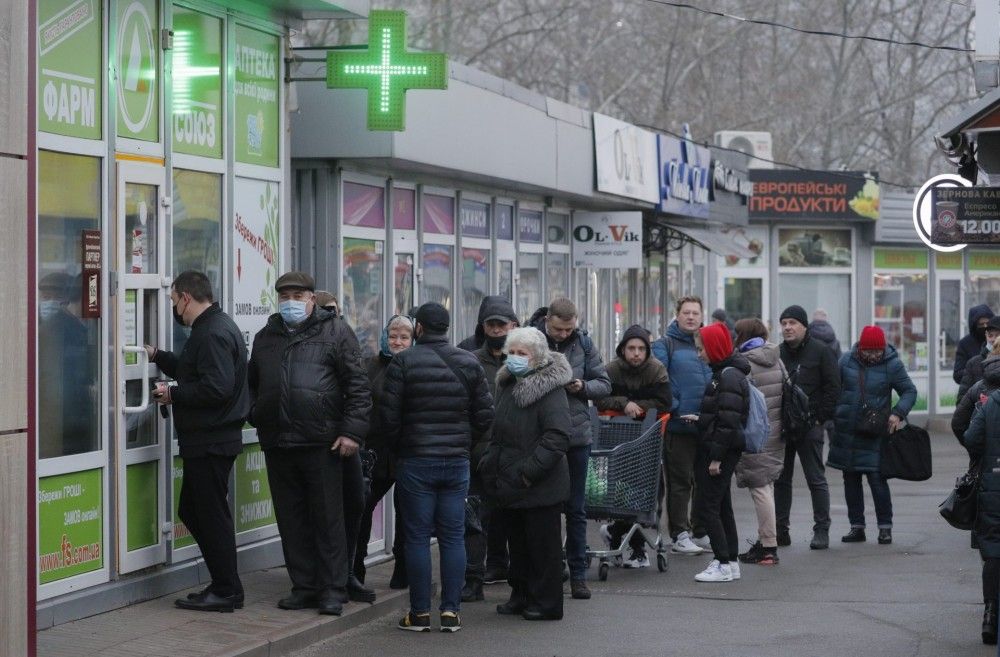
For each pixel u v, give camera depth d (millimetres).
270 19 11703
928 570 12898
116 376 9609
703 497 12203
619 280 23609
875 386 14609
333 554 10031
